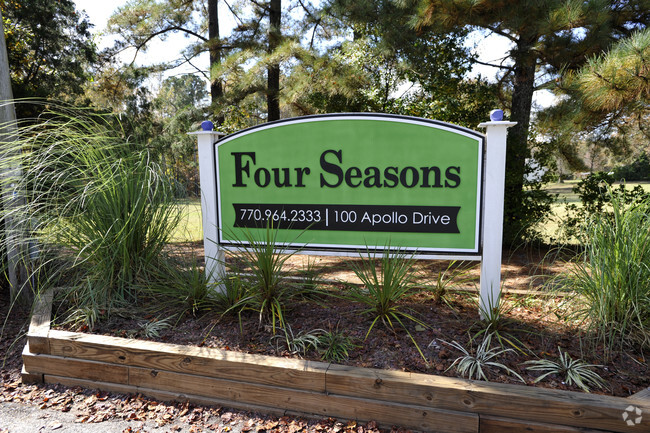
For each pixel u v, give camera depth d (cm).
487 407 212
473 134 295
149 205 348
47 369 289
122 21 1123
